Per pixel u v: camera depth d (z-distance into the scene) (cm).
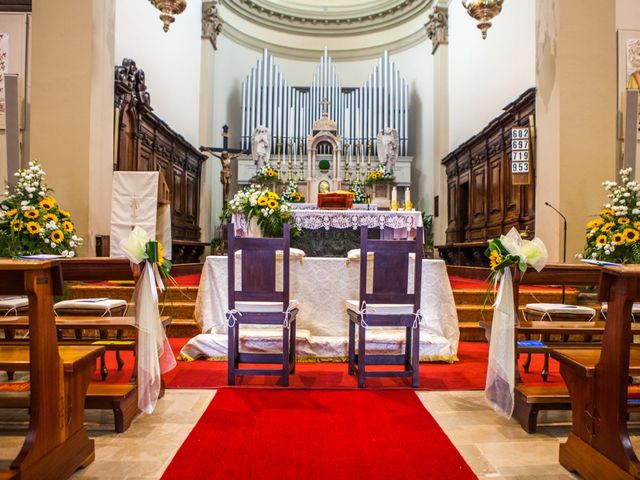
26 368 188
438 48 1060
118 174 519
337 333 385
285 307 298
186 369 342
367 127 1163
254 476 187
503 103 759
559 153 506
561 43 509
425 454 208
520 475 193
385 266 296
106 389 245
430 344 365
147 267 257
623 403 174
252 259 297
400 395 289
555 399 236
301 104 1181
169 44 868
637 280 172
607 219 394
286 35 1248
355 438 224
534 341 311
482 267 765
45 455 175
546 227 528
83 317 303
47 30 508
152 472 193
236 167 1185
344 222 562
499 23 777
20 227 362
